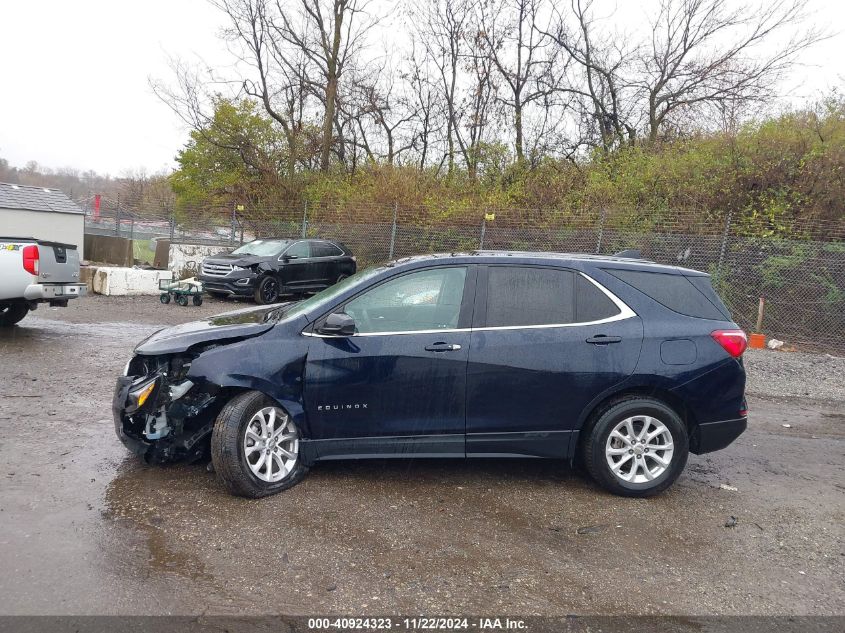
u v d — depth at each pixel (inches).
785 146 572.4
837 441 254.1
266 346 174.4
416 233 713.0
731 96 849.5
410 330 180.1
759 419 282.4
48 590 124.2
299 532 152.9
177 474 185.0
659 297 188.5
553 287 185.9
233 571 134.5
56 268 382.3
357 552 145.2
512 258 188.4
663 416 182.2
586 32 925.8
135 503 164.4
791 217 540.1
